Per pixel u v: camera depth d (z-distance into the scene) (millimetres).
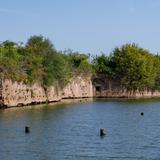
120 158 48562
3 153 50281
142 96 197625
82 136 63125
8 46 134000
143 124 79625
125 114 100812
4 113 94375
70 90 168500
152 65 197000
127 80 189250
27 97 122000
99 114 99750
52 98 140875
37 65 129000
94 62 194875
